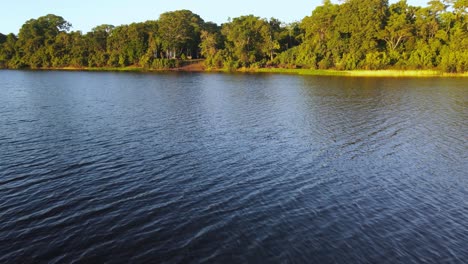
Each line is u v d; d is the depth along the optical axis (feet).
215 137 111.75
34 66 545.85
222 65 483.10
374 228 58.65
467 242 55.06
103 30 559.38
